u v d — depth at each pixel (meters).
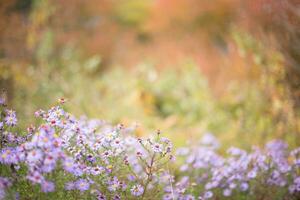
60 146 4.19
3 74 10.42
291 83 7.93
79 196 4.67
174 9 18.16
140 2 21.98
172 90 14.82
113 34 20.53
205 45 16.44
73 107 9.90
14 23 12.04
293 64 7.74
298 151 6.37
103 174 4.83
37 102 9.74
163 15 18.75
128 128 6.23
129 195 5.06
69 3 17.61
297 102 7.89
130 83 14.73
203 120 12.12
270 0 8.03
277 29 7.98
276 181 6.19
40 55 12.88
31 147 4.07
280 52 7.98
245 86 10.36
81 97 11.23
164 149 5.06
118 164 5.11
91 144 5.01
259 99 9.16
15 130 5.06
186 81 14.35
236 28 9.98
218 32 15.97
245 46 9.48
